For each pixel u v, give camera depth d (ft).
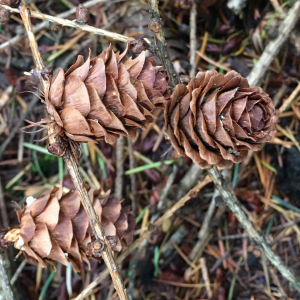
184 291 0.44
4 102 0.44
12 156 0.44
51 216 0.28
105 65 0.26
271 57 0.41
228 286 0.45
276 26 0.43
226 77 0.28
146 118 0.27
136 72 0.26
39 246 0.28
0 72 0.44
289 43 0.45
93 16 0.45
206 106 0.27
